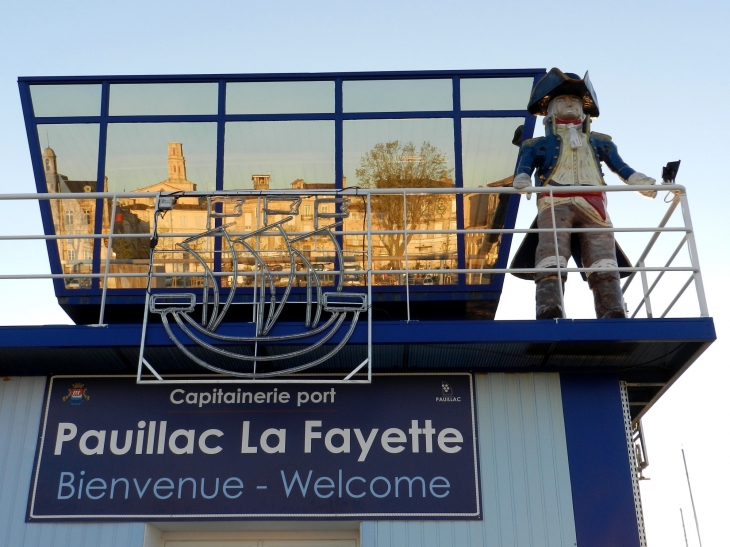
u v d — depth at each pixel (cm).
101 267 1193
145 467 960
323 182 1228
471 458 961
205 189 1224
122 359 985
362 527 934
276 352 973
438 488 948
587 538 925
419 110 1245
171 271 1191
